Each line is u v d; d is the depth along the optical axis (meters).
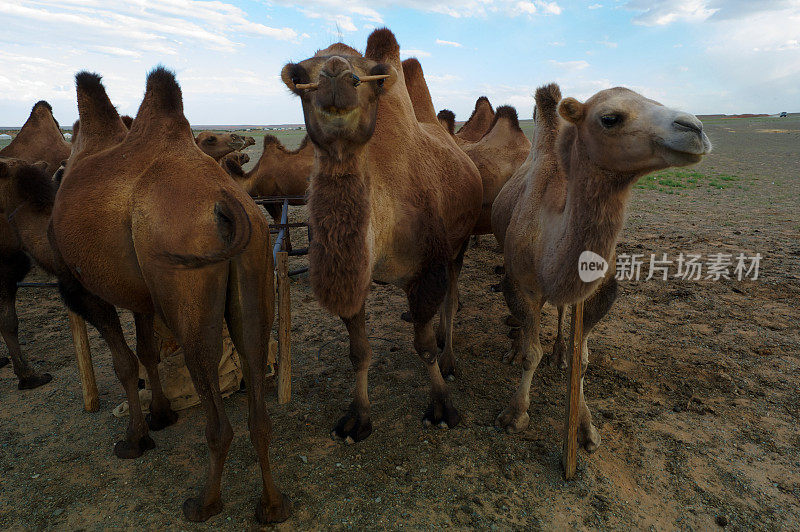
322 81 2.62
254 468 3.57
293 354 5.43
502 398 4.48
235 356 4.58
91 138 3.65
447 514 3.11
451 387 4.68
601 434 3.89
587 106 2.81
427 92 5.62
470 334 5.87
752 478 3.40
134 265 3.11
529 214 3.63
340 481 3.43
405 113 4.18
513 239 3.71
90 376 4.27
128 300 3.31
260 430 2.91
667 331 5.75
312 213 3.14
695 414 4.15
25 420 4.23
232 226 2.77
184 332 2.84
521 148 6.52
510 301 3.81
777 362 4.95
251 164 23.00
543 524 3.02
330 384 4.78
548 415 4.18
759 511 3.12
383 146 3.74
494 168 6.34
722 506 3.16
